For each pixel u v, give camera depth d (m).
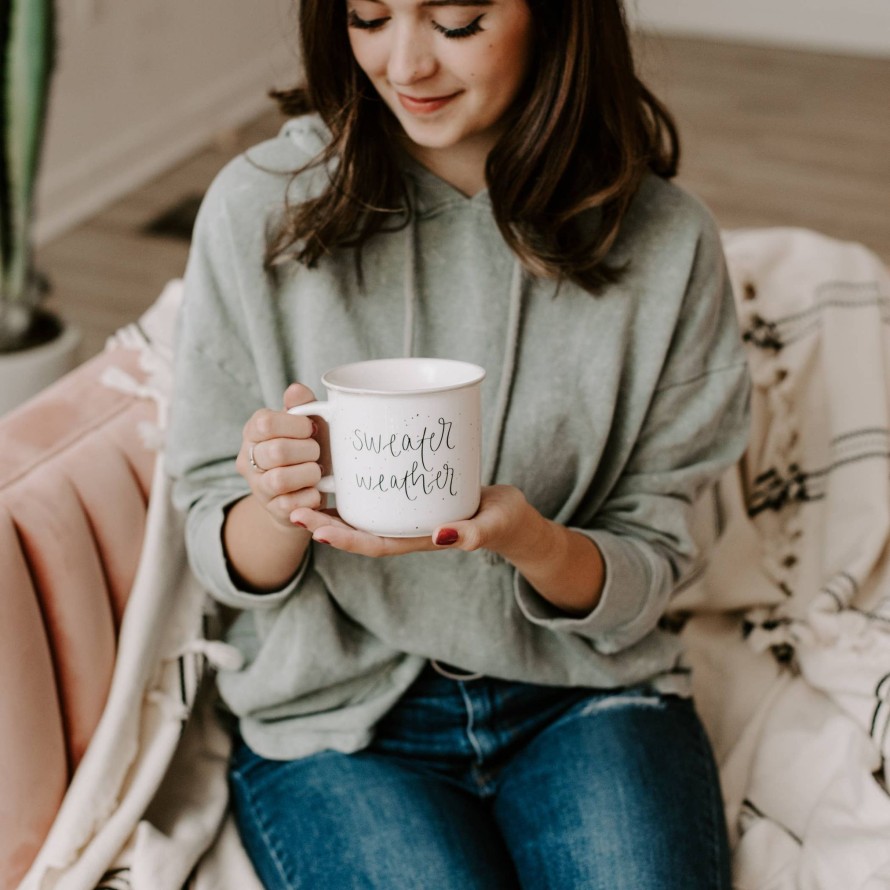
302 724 1.04
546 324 1.00
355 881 0.93
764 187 3.68
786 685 1.22
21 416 1.08
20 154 1.87
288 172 0.99
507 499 0.81
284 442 0.77
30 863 0.95
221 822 1.04
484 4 0.84
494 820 1.06
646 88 1.03
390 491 0.72
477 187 1.01
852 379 1.29
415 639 1.01
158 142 3.67
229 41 4.01
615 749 1.01
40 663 0.94
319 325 0.98
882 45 5.24
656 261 1.01
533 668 1.03
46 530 0.97
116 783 0.98
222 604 1.13
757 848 1.05
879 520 1.21
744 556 1.27
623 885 0.92
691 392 1.05
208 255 0.99
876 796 1.05
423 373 0.78
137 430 1.10
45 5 1.73
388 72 0.87
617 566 0.97
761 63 5.03
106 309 2.82
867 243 3.31
